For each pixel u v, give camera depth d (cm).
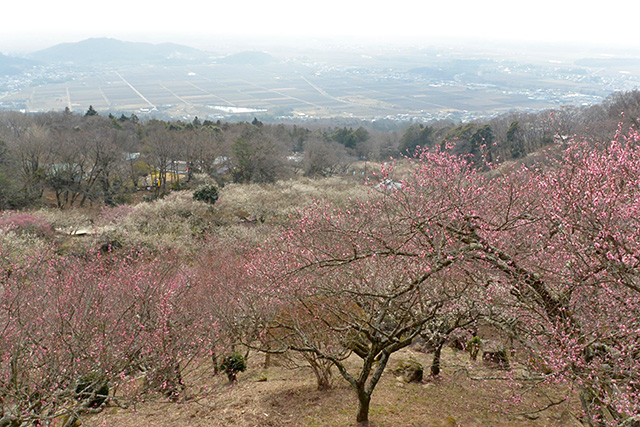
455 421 933
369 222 870
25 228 2878
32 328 895
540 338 736
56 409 779
